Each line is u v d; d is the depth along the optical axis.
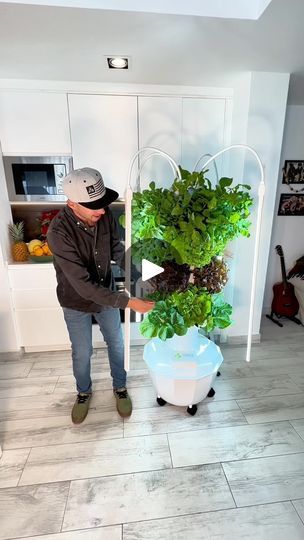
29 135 1.92
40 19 1.19
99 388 1.86
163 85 1.93
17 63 1.60
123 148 2.01
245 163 1.95
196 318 1.25
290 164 2.60
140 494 1.22
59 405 1.72
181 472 1.31
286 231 2.79
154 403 1.73
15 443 1.46
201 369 1.50
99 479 1.29
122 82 1.89
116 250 1.51
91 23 1.22
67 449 1.43
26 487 1.25
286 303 2.76
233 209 1.17
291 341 2.43
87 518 1.14
